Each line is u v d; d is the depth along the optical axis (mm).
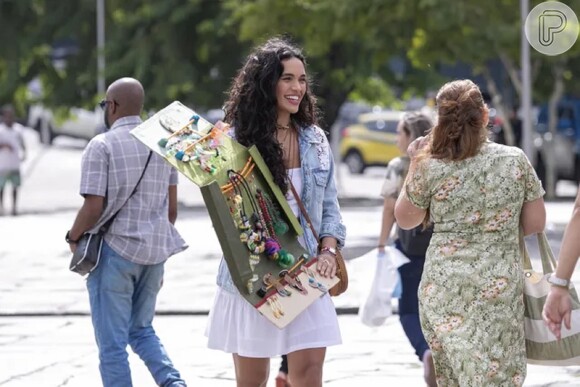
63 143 70375
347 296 19016
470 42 35562
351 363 14320
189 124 8672
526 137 36844
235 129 8758
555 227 30438
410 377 13445
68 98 50500
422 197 8875
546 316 7891
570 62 46188
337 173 48500
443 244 8805
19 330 17156
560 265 7832
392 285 12141
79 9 49719
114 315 10641
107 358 10594
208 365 14344
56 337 16531
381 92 50031
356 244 26547
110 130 10742
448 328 8703
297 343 8609
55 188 51719
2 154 38250
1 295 20328
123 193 10625
